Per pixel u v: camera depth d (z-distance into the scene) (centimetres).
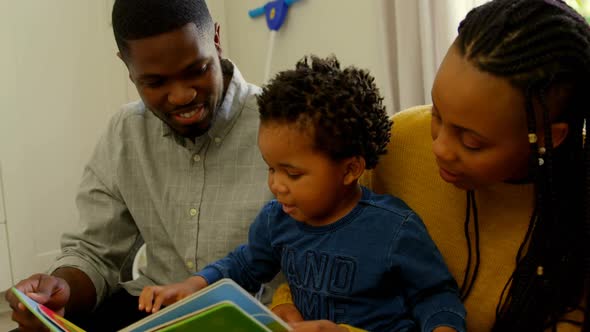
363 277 82
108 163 123
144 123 121
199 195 114
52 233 229
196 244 113
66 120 227
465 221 86
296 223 90
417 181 92
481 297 85
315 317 87
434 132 74
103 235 123
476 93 65
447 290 81
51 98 223
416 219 85
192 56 96
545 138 66
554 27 65
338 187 82
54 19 221
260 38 239
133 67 99
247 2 242
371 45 187
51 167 226
